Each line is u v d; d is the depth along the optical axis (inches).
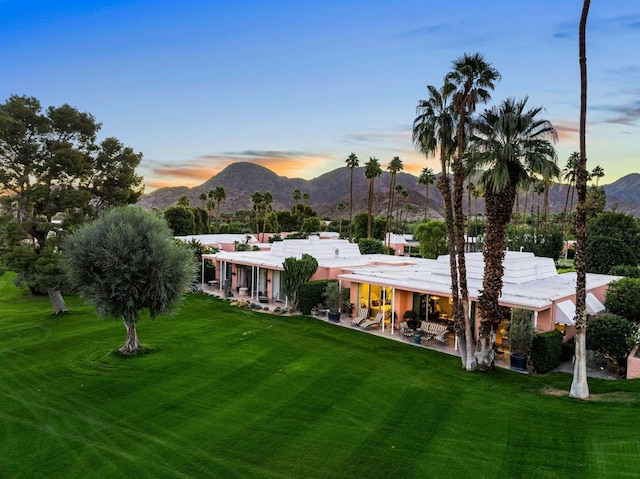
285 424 523.5
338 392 618.5
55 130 1235.9
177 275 813.2
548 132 665.6
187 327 997.2
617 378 669.3
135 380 676.1
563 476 399.5
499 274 692.7
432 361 756.0
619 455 426.9
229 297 1363.2
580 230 583.5
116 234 761.0
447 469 418.3
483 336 705.6
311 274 1179.9
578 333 586.6
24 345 882.1
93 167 1306.6
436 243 2119.8
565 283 938.7
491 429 497.0
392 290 946.1
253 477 414.0
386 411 553.3
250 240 2321.6
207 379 675.4
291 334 932.6
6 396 627.2
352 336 918.4
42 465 443.5
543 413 537.0
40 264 1122.0
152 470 430.6
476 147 687.7
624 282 844.6
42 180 1206.9
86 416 557.0
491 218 687.7
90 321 1084.5
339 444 472.4
